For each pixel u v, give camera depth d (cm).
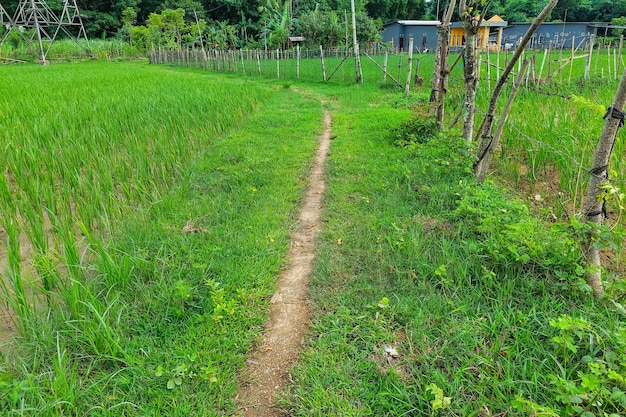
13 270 304
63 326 284
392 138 743
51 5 4488
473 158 524
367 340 281
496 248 340
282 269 374
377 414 232
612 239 293
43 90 1235
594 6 4059
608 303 291
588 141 520
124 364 266
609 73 1252
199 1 5153
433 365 258
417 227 407
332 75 1759
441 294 324
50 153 550
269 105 1162
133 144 628
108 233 406
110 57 3691
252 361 275
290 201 509
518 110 798
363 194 511
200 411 235
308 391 249
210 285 313
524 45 424
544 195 500
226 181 559
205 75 2155
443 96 707
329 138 813
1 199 441
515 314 292
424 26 4350
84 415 233
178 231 420
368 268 359
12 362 266
